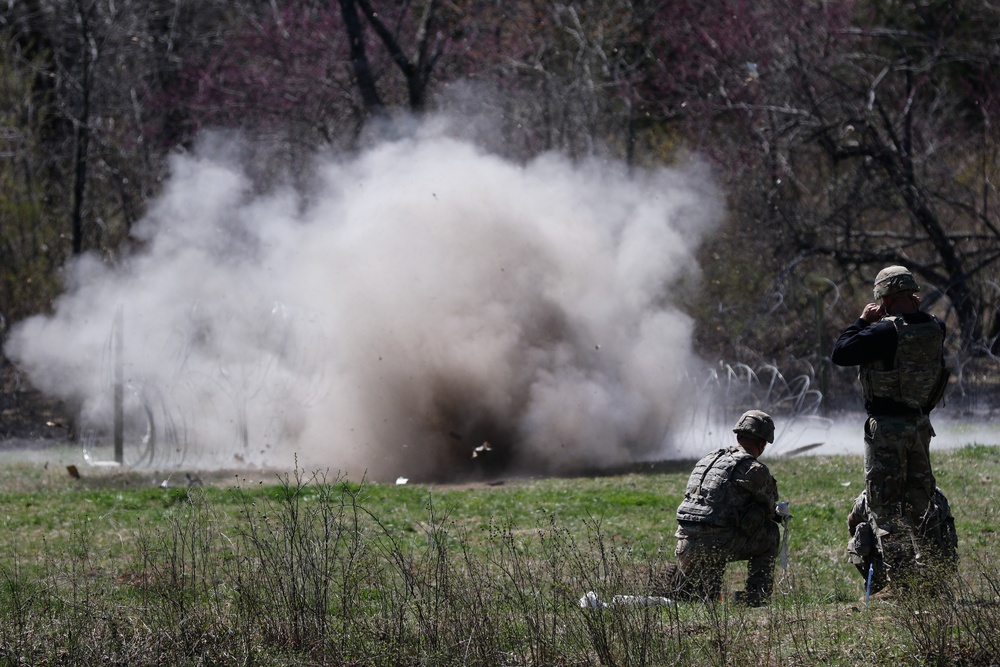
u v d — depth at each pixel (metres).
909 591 27.67
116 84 119.19
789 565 36.19
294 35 120.69
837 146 105.00
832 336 95.56
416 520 45.31
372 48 119.31
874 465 30.27
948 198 100.81
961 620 25.81
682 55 116.31
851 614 28.97
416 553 39.22
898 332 29.84
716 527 31.59
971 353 88.25
